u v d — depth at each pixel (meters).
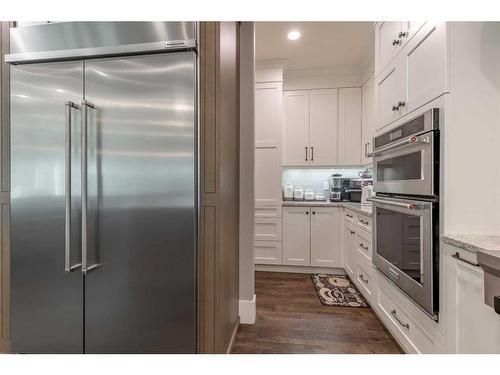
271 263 3.45
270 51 3.19
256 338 1.93
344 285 2.96
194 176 1.41
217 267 1.47
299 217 3.40
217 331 1.47
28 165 1.54
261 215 3.46
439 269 1.30
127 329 1.47
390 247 1.77
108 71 1.46
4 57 1.64
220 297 1.47
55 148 1.51
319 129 3.65
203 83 1.48
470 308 1.10
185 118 1.41
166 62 1.42
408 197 1.55
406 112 1.60
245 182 2.16
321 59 3.38
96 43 1.46
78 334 1.51
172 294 1.43
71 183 1.48
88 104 1.44
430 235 1.32
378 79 2.04
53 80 1.51
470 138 1.24
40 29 1.51
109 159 1.46
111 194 1.46
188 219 1.41
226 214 1.61
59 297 1.52
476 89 1.24
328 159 3.64
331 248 3.34
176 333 1.43
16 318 1.56
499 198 1.24
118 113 1.45
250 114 2.16
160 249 1.44
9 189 1.71
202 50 1.48
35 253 1.54
